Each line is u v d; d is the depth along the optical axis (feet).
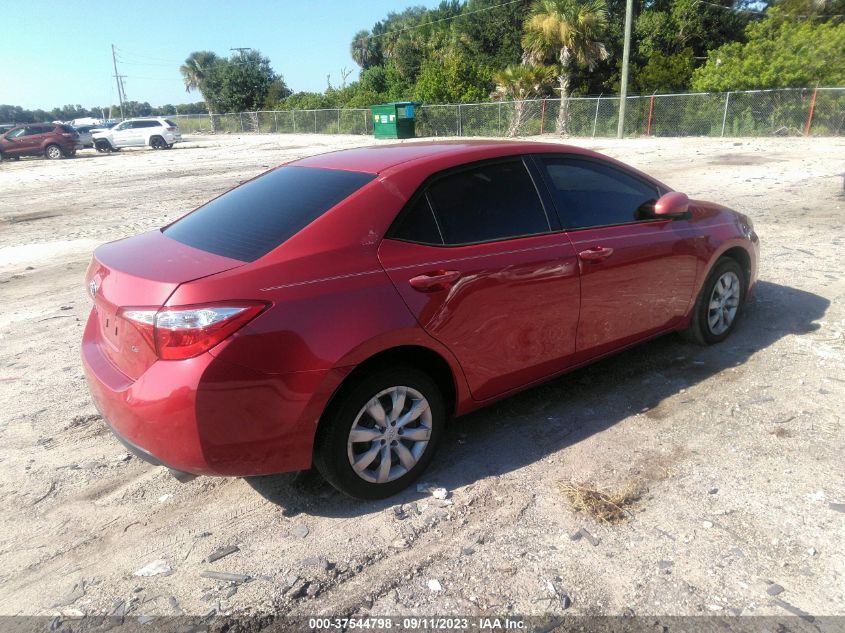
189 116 194.90
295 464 9.48
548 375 12.44
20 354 17.56
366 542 9.55
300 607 8.36
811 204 33.14
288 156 80.64
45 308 21.75
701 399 13.35
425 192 10.72
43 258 29.48
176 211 40.98
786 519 9.57
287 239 9.59
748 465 10.98
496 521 9.87
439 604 8.30
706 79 89.71
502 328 11.18
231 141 132.98
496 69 134.82
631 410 13.08
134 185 57.06
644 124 93.25
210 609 8.38
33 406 14.43
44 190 56.65
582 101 97.14
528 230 11.69
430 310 10.11
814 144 69.77
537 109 101.71
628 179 13.87
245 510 10.51
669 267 13.84
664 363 15.16
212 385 8.54
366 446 10.26
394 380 10.05
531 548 9.25
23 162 96.48
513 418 13.00
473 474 11.14
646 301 13.60
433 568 8.95
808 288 19.80
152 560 9.38
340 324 9.23
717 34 121.49
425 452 10.82
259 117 164.04
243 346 8.63
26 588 8.89
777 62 83.20
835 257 23.11
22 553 9.62
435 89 118.32
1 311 21.56
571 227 12.30
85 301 22.41
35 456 12.35
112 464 12.05
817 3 115.14
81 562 9.40
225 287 8.71
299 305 9.04
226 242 10.09
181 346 8.54
